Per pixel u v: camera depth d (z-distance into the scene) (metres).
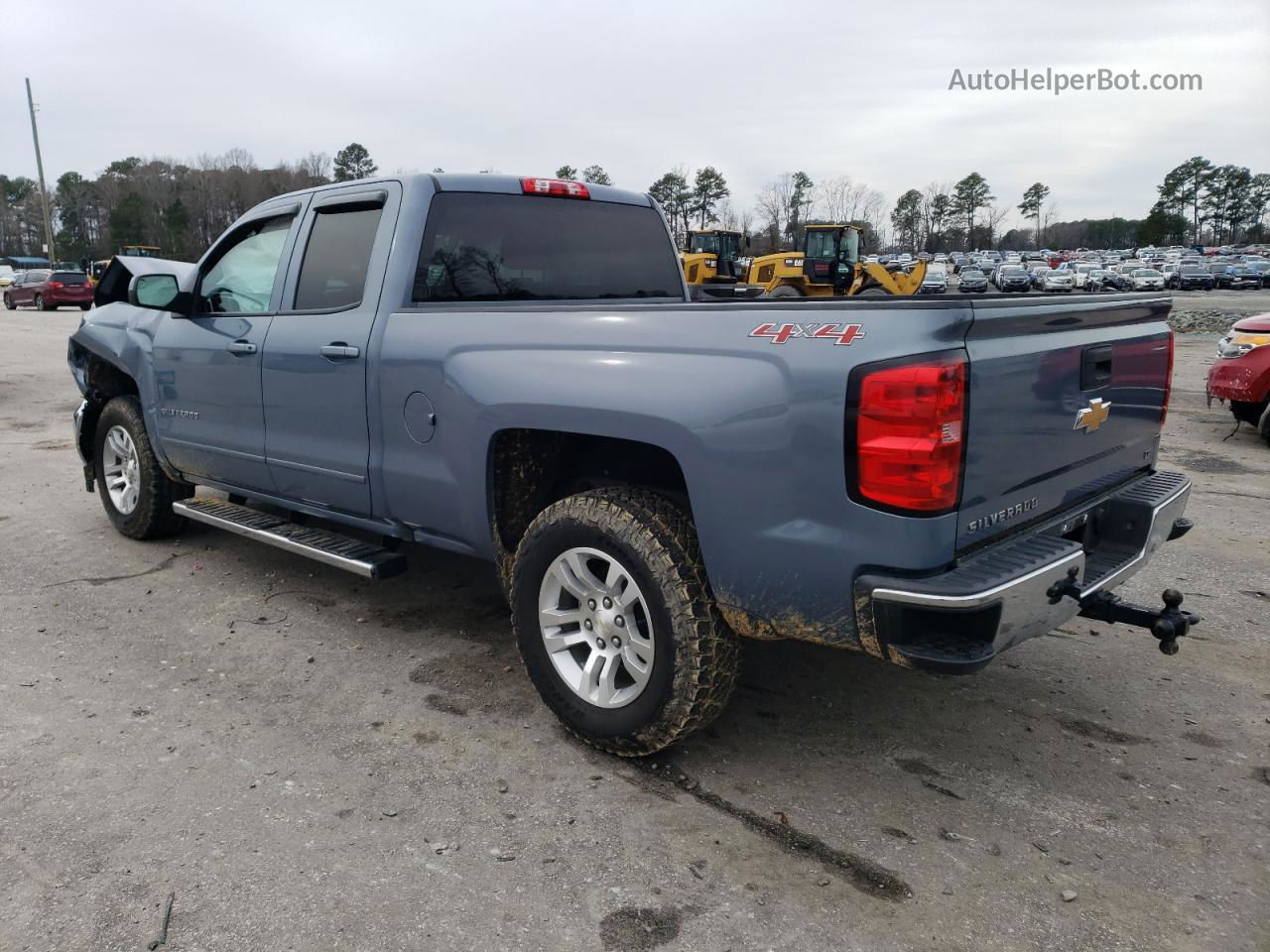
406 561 3.89
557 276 4.26
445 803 2.88
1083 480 3.11
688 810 2.85
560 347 3.09
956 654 2.39
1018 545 2.68
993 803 2.89
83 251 112.00
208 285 4.77
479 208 3.98
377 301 3.74
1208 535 5.69
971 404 2.42
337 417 3.91
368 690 3.67
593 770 3.08
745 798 2.91
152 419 5.09
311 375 3.99
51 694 3.61
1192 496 6.60
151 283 4.80
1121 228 141.75
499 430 3.25
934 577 2.42
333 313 3.93
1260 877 2.54
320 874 2.54
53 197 125.19
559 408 3.03
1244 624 4.32
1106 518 3.26
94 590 4.79
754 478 2.61
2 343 19.05
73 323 25.33
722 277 23.02
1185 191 131.25
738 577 2.71
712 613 2.85
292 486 4.29
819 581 2.55
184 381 4.79
